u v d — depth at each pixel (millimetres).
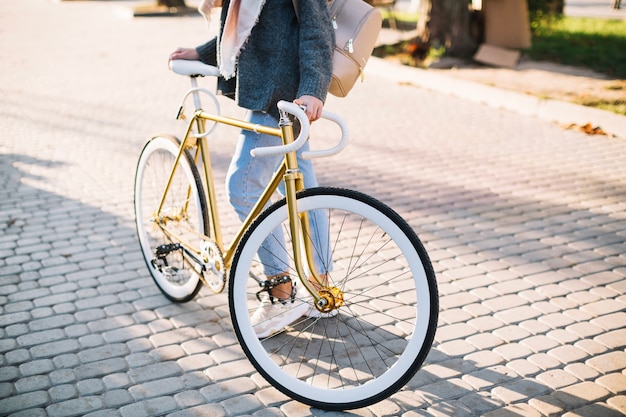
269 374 2656
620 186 5113
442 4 10469
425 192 5070
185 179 3307
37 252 4074
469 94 8258
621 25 13438
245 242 2625
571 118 6922
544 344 3025
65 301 3479
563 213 4605
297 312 3100
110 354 2996
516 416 2529
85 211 4730
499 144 6293
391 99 8258
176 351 3020
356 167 5680
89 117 7492
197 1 22875
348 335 3139
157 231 3605
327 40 2631
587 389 2684
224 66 2732
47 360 2949
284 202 2576
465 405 2604
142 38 14219
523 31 10398
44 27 16609
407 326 3215
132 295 3541
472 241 4180
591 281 3627
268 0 2715
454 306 3387
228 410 2604
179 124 7145
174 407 2623
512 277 3691
